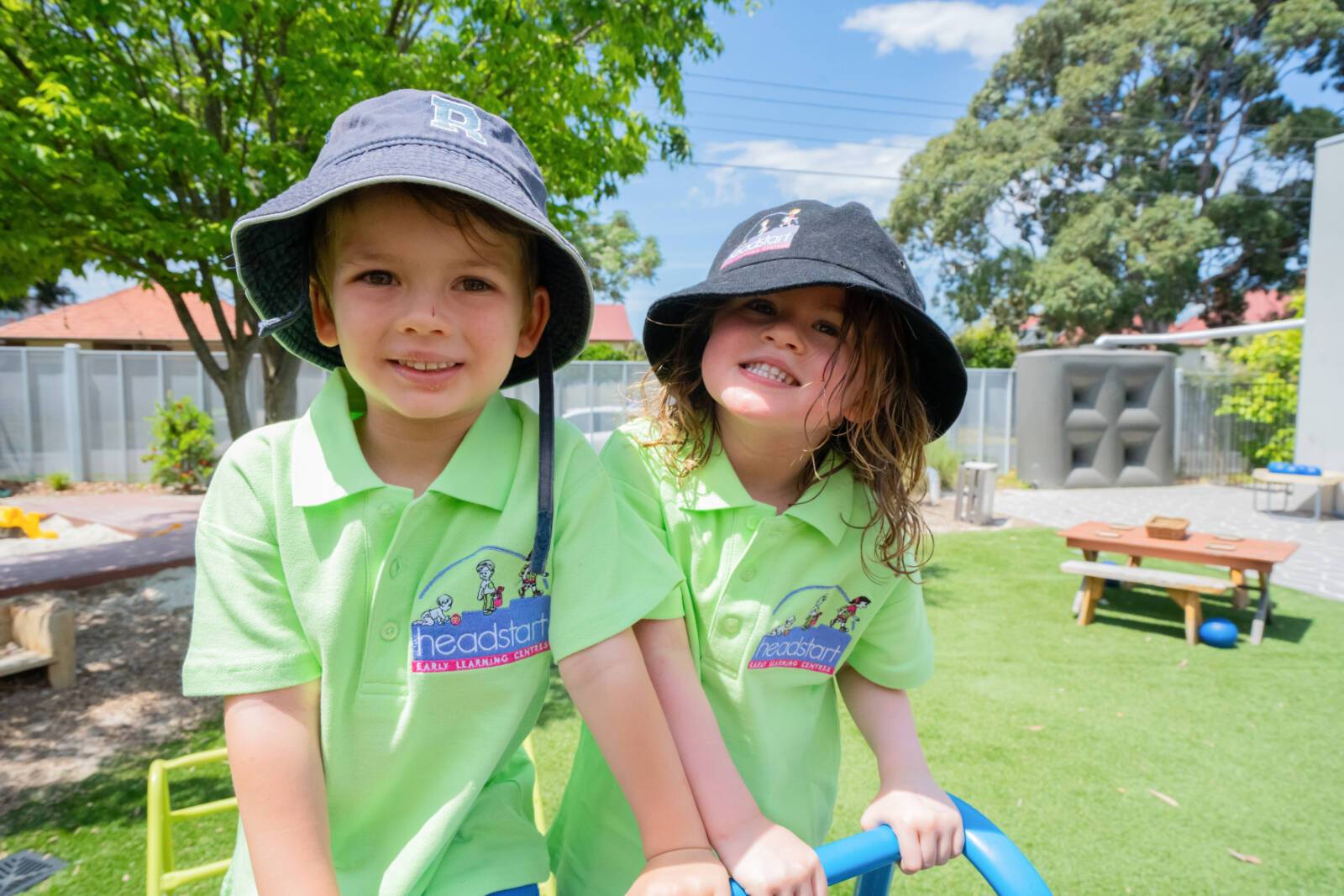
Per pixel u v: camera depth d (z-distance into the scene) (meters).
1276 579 7.26
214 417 13.23
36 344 20.41
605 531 1.04
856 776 3.40
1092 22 25.05
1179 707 4.23
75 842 2.82
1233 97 25.53
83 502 11.06
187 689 0.90
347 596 0.93
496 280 0.93
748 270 1.09
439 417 0.98
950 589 6.71
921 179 25.86
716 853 0.97
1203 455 14.58
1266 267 25.33
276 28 4.25
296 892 0.86
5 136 3.52
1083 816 3.11
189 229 4.24
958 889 2.58
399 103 0.97
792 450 1.24
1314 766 3.56
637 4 4.66
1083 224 23.08
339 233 0.91
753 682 1.22
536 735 3.64
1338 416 10.45
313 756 0.93
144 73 4.24
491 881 0.97
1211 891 2.65
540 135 5.03
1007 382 14.23
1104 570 5.61
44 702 4.05
